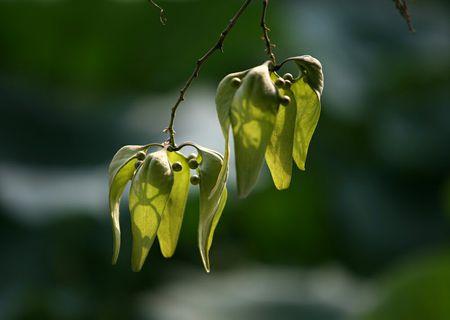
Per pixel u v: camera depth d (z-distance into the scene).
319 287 13.15
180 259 13.41
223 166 4.35
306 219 14.13
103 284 12.09
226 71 14.13
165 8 13.74
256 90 4.10
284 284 13.06
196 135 12.95
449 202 13.33
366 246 13.65
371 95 14.10
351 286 13.18
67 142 13.37
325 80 13.78
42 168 12.91
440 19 16.28
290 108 4.55
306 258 14.33
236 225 14.28
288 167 4.61
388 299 10.79
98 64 14.32
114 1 13.69
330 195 13.85
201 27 13.84
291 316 12.08
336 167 13.85
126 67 14.30
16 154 12.98
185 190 4.77
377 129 13.89
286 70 13.78
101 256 12.12
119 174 4.65
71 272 12.04
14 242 11.89
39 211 12.09
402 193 13.88
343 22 15.01
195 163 4.67
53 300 11.71
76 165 13.11
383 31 15.41
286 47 13.83
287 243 14.38
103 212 12.25
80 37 14.10
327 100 13.67
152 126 13.48
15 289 11.66
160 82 14.30
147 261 12.54
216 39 13.93
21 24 13.95
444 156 13.91
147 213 4.57
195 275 13.22
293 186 13.83
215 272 13.88
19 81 14.11
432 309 10.66
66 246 12.06
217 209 4.68
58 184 12.62
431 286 10.68
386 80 14.27
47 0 13.66
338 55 14.24
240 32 13.70
